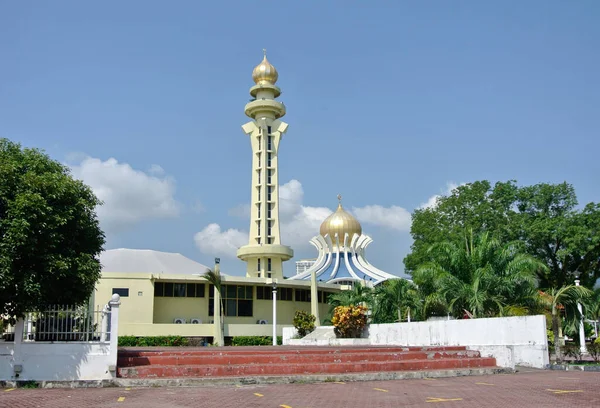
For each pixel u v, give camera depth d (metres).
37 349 22.55
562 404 16.72
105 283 61.16
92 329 23.98
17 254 21.72
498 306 36.56
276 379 23.47
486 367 28.20
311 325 58.88
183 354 27.41
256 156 80.88
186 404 17.27
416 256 68.38
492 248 38.84
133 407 16.69
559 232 58.12
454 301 37.09
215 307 61.81
